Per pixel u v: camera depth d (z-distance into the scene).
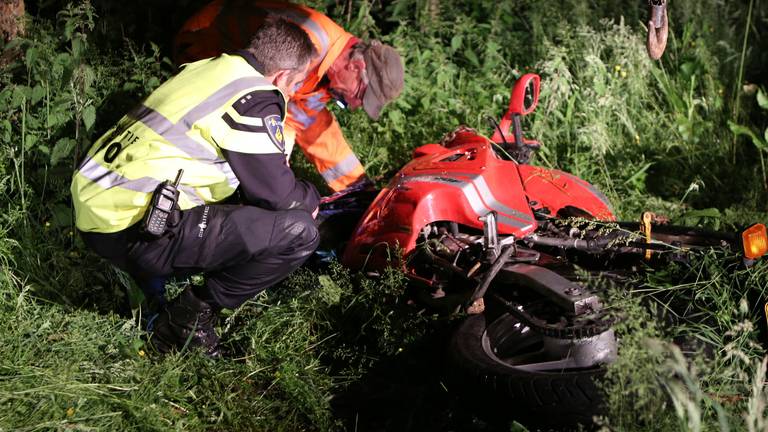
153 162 3.27
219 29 4.54
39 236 4.21
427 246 3.75
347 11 6.82
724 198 5.54
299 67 3.48
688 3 7.42
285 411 3.35
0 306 3.71
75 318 3.64
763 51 7.46
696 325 3.34
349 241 3.97
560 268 3.67
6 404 3.11
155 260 3.36
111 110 5.04
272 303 3.91
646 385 2.75
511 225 3.77
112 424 3.10
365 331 3.78
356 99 4.48
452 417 3.30
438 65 6.20
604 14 7.55
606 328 3.17
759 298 3.43
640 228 3.69
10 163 4.41
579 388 2.91
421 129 5.65
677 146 6.04
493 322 3.47
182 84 3.35
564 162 5.59
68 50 4.68
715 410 2.94
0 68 4.73
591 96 5.98
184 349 3.52
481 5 7.29
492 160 4.13
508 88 6.40
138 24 6.18
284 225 3.42
